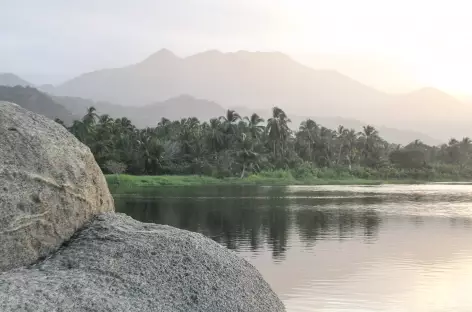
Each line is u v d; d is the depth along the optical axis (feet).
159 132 329.31
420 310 34.06
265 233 73.77
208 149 300.61
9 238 16.72
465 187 246.27
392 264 49.60
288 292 38.40
